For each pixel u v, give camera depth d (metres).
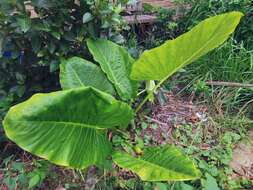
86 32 1.06
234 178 1.14
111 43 1.04
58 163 0.72
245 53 1.51
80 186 1.06
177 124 1.31
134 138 1.19
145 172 0.78
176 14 1.77
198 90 1.45
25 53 1.11
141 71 0.84
